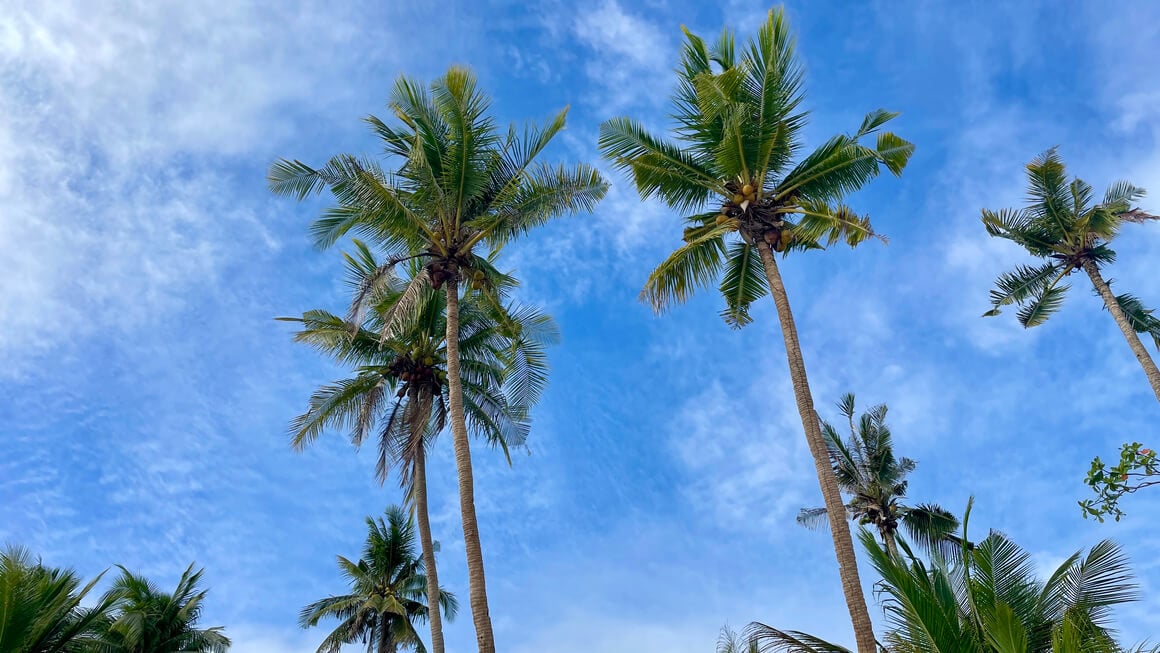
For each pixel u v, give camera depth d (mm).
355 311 16859
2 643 19141
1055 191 24219
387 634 30188
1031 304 25578
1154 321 23734
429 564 20125
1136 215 22469
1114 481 12797
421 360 21938
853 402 32312
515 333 20688
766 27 17000
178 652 30500
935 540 29453
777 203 16766
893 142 15977
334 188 17391
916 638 10938
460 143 17797
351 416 22406
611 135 17250
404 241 18391
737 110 15805
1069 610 11062
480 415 22203
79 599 21125
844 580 12656
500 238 18672
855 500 31219
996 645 10250
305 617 30500
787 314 15258
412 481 21891
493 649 14320
